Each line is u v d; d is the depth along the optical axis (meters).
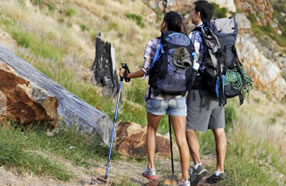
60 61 12.19
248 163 7.17
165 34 4.83
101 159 6.38
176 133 5.02
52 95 6.08
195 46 5.36
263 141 9.98
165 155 7.77
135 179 5.63
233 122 11.23
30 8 18.94
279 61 40.97
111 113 9.86
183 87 4.75
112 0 32.72
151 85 4.82
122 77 5.26
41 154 5.07
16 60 6.95
